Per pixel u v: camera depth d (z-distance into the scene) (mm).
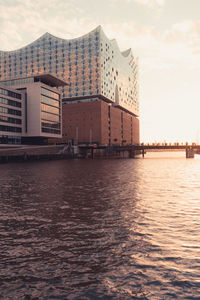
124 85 156625
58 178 28719
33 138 92438
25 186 22000
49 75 87000
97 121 117438
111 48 135250
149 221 10812
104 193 18156
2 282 6004
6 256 7387
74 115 122125
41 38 131625
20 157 69312
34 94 86438
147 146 102250
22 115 85312
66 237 8898
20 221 10945
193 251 7566
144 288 5645
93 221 10867
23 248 7957
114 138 136250
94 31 120375
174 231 9445
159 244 8148
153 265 6699
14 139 82188
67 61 125375
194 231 9430
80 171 39375
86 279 6062
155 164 61062
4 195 17391
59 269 6566
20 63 134750
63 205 14102
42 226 10211
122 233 9250
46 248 7938
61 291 5598
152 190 19656
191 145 102750
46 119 90250
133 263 6824
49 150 86750
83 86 121500
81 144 119562
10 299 5320
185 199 15844
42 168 46469
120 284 5824
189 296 5312
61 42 127250
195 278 6012
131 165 57156
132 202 14898
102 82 120500
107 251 7641
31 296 5426
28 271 6492
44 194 17766
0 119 75000
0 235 9188
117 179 27703
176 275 6168
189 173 35844
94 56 119750
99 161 79875
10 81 90812
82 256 7305
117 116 142750
